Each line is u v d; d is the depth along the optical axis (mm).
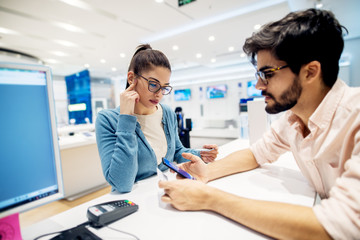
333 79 549
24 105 458
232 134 7410
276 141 845
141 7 3195
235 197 531
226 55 6320
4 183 427
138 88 861
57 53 5531
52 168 510
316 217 410
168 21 3762
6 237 428
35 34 4070
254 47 588
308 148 636
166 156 1053
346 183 420
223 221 520
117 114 935
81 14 3287
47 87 495
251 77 7938
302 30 508
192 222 521
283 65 547
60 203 2438
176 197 580
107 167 769
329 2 3320
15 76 441
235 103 8500
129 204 588
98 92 10320
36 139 479
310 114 613
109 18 3455
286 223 420
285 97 580
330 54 520
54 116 509
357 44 5668
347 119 502
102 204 587
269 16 3498
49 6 3018
